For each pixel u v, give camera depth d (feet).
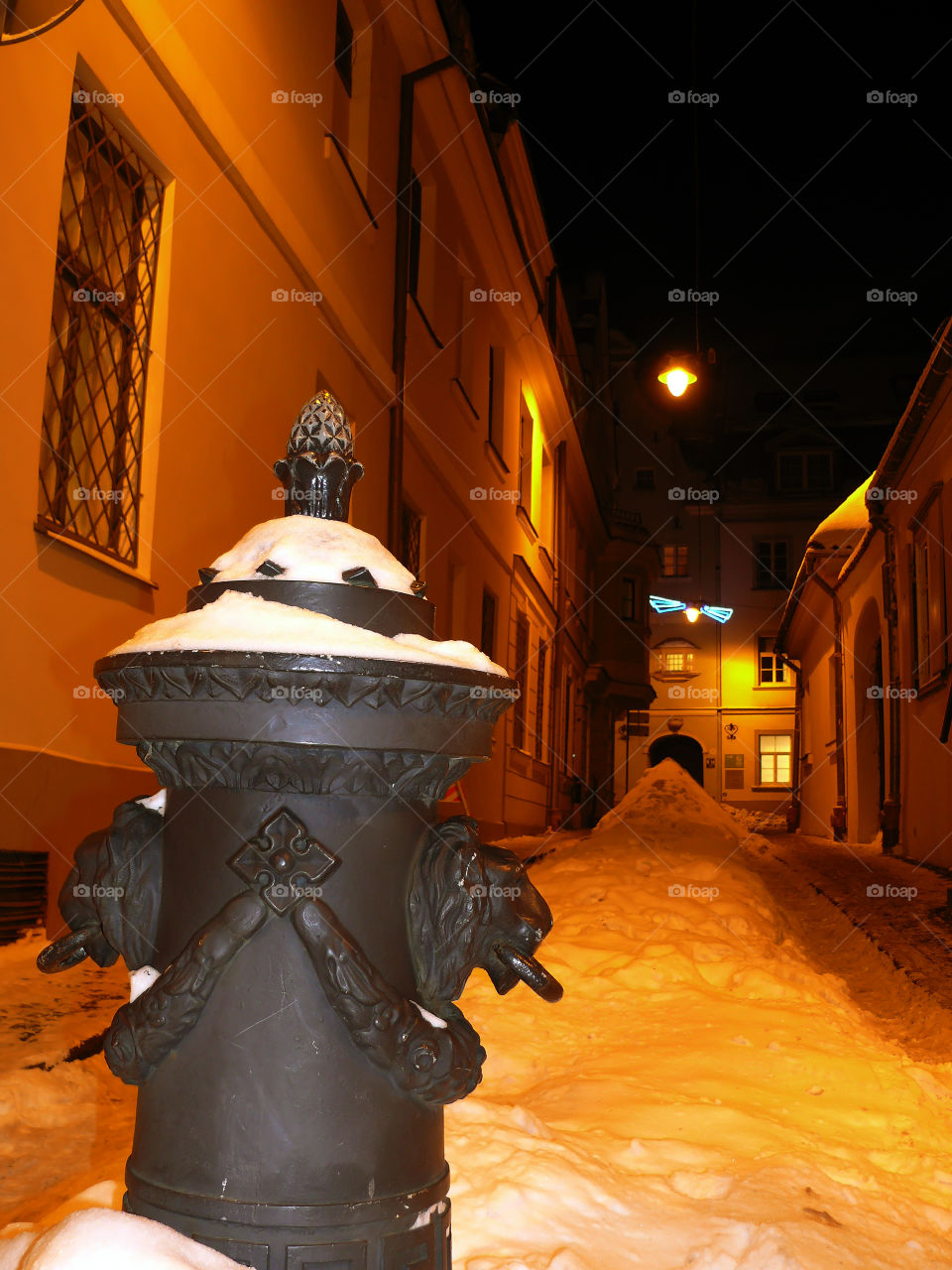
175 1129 5.01
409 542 40.68
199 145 22.11
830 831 81.82
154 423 20.06
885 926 28.86
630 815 39.29
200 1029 5.01
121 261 19.72
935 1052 16.79
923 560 48.57
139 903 5.29
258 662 4.84
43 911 15.79
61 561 16.81
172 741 5.17
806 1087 11.53
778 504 148.05
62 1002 12.14
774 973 19.07
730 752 146.20
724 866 29.96
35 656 16.05
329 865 5.03
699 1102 10.30
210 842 5.15
